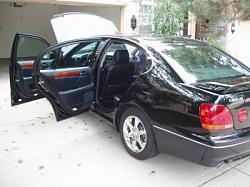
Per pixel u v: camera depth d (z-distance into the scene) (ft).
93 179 10.96
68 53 16.29
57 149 13.19
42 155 12.64
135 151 12.25
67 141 14.01
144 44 12.55
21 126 15.80
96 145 13.60
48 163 12.01
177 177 11.12
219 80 11.29
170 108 10.46
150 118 11.16
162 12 31.37
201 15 25.09
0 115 17.52
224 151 9.47
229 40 36.88
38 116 17.37
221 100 9.48
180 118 10.19
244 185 10.64
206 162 9.80
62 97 13.26
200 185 10.63
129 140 12.54
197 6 24.36
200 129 9.66
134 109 11.99
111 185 10.62
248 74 12.62
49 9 47.24
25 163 12.00
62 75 13.43
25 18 44.91
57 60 15.76
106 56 14.33
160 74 11.26
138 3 37.83
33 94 15.12
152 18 35.37
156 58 11.83
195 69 11.69
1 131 15.11
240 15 24.64
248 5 23.26
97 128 15.58
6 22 43.09
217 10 24.34
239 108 9.75
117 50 14.34
